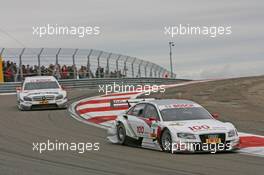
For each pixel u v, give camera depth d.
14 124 20.98
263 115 22.39
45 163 12.30
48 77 28.19
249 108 24.97
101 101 29.05
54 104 26.58
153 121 14.59
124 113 16.25
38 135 17.80
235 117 21.70
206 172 10.84
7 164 12.15
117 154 13.73
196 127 13.73
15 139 16.80
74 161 12.59
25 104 26.25
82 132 18.69
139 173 10.82
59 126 20.39
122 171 11.09
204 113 14.85
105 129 19.61
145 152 14.07
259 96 30.03
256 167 11.40
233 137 13.74
